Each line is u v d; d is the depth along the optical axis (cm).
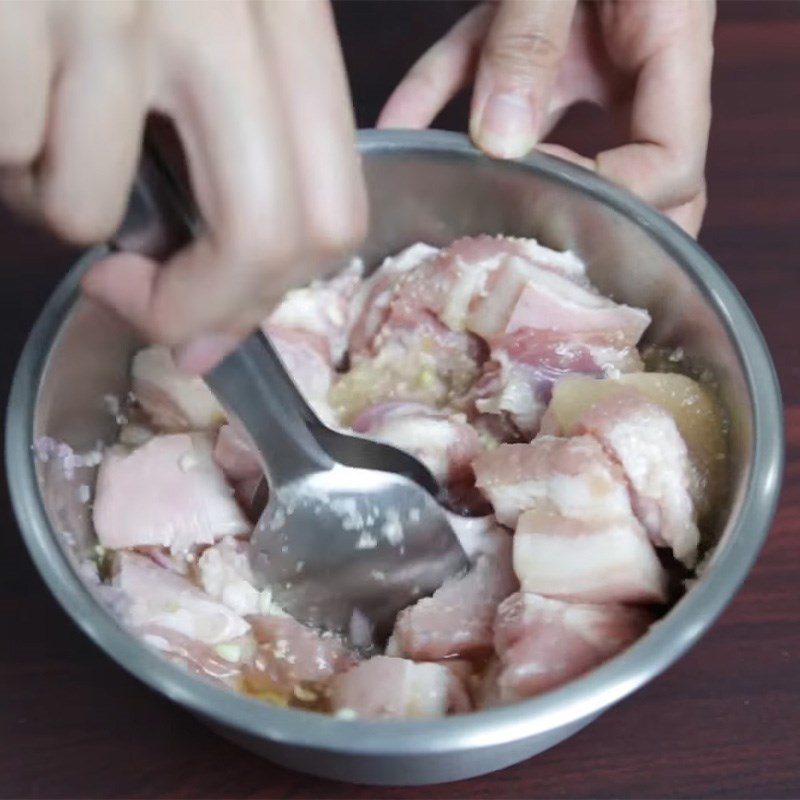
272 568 46
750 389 44
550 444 45
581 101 58
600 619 43
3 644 46
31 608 47
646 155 51
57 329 44
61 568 41
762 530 41
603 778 44
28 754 44
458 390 50
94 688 45
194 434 48
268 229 35
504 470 45
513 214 50
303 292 51
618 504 44
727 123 57
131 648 40
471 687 44
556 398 47
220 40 35
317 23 36
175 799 44
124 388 49
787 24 60
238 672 44
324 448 44
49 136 34
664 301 48
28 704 45
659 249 47
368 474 44
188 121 35
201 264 36
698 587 40
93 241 36
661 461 44
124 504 47
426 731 38
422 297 50
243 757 45
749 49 59
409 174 50
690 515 45
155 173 36
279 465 43
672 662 39
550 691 39
